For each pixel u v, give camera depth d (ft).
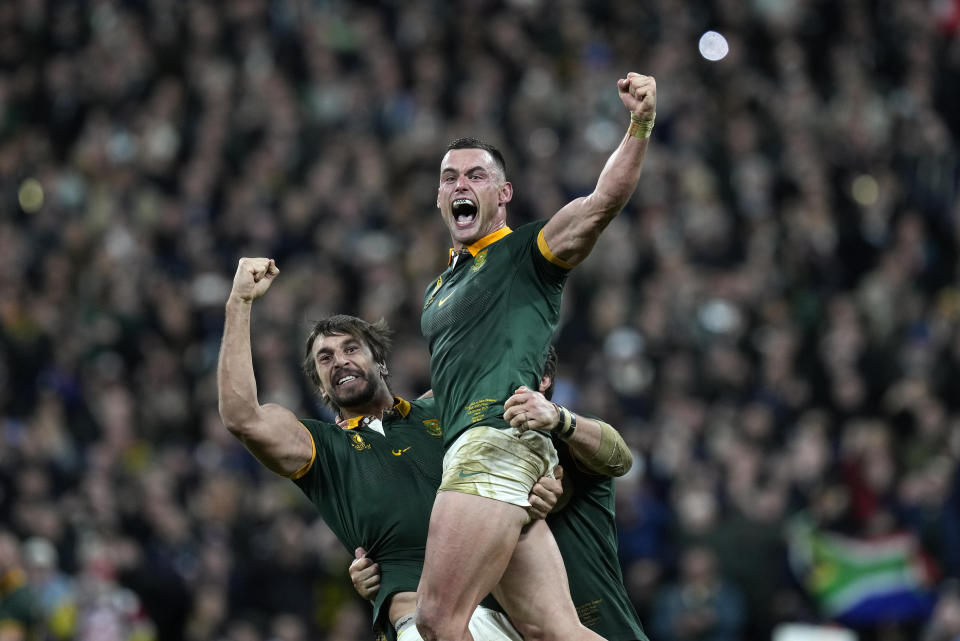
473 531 69.21
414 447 82.17
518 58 225.56
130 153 213.66
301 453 80.18
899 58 236.22
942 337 177.88
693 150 211.20
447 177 74.69
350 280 187.01
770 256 194.90
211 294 187.93
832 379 172.35
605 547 80.07
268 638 143.13
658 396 168.35
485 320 71.92
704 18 237.66
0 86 229.04
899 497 151.02
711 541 142.82
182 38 226.79
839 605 146.82
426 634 69.41
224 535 151.23
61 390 172.45
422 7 233.96
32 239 199.52
